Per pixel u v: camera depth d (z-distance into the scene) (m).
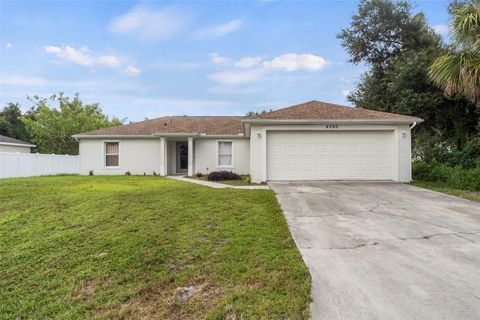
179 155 18.88
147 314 3.05
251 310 2.90
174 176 16.73
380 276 3.53
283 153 12.31
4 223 6.34
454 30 8.51
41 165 17.66
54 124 25.56
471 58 8.07
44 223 6.25
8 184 11.70
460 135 15.72
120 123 33.50
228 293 3.28
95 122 28.05
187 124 19.50
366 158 12.23
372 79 18.42
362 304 2.94
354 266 3.83
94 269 4.16
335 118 11.99
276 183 11.64
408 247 4.49
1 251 4.98
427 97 14.73
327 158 12.27
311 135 12.29
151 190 9.81
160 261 4.29
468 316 2.71
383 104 17.75
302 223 5.85
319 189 9.98
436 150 14.48
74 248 4.92
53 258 4.60
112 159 18.09
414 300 3.00
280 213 6.62
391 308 2.86
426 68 14.28
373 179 12.17
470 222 5.86
